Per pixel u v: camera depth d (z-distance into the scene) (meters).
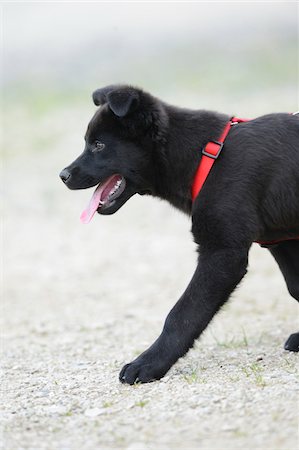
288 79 34.34
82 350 10.92
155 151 8.50
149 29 46.97
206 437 6.36
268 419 6.52
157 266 17.23
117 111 8.09
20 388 8.52
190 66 39.19
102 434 6.68
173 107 8.61
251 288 14.59
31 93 39.09
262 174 8.07
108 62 42.56
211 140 8.29
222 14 47.53
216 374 8.09
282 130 8.27
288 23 44.22
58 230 21.48
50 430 6.92
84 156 8.65
